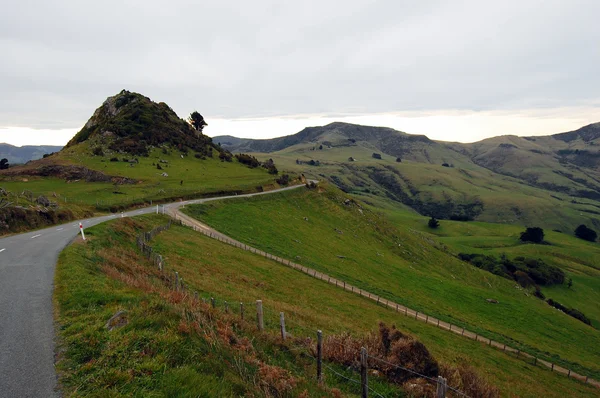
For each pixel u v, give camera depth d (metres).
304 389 10.54
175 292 15.63
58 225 41.34
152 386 7.89
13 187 85.50
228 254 44.59
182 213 65.56
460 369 15.44
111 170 102.69
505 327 54.59
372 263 70.06
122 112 155.88
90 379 8.17
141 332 10.22
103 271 19.72
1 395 7.63
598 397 34.28
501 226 191.12
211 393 7.89
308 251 64.25
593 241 191.38
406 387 13.16
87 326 10.98
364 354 10.97
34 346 9.98
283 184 121.94
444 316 49.34
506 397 24.17
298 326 21.31
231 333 12.83
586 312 99.00
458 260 103.69
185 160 134.62
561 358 45.25
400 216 197.12
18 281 16.78
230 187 98.25
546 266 122.31
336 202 111.12
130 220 45.06
